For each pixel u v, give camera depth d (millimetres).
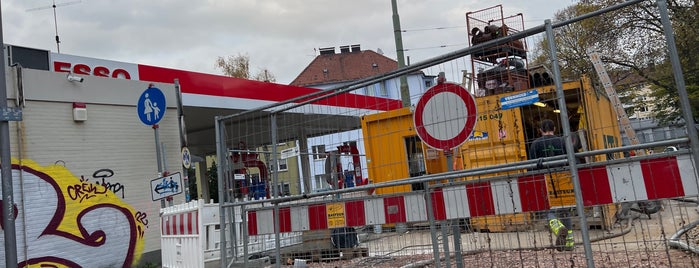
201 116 14789
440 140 5031
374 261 6387
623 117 8156
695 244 5633
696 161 3783
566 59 25734
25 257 8234
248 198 8891
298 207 5949
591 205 4320
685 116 3824
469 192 4859
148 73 11914
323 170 8594
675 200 5102
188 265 7129
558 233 5293
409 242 6082
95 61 11180
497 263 5457
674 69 3844
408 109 9898
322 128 8625
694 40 22297
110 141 9617
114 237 9398
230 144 8812
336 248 6781
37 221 8461
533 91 4871
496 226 5398
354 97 9852
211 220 7117
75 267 8805
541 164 4504
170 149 10570
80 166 9125
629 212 5707
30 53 10203
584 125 8875
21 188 8328
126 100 9961
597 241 5535
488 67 9016
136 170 9930
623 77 27875
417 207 5145
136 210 9789
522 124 8523
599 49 24625
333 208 5680
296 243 7066
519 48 8633
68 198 8875
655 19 22672
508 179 4672
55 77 8945
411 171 9758
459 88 4930
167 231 7730
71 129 9094
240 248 7348
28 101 8594
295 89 15453
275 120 6621
